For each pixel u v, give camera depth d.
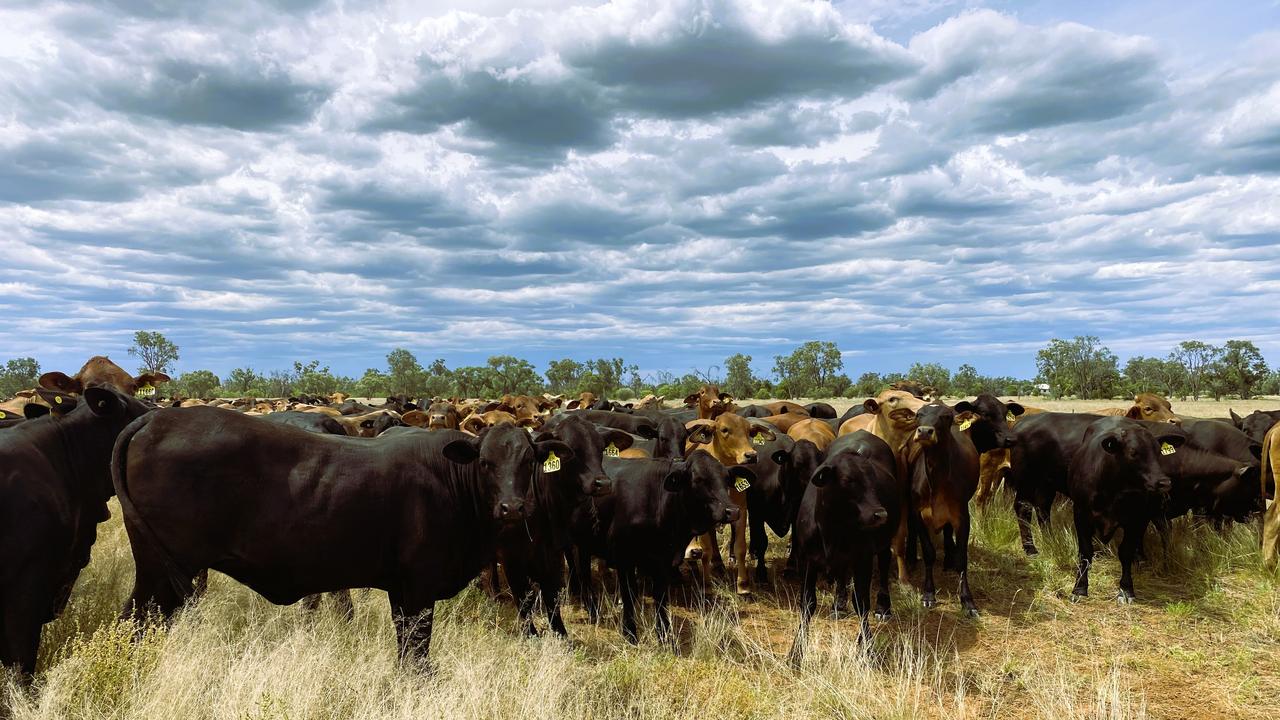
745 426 9.41
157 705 4.84
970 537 10.72
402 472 5.79
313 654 5.67
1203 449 10.22
